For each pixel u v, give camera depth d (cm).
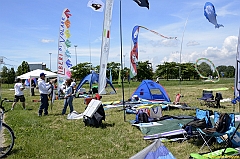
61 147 671
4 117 1144
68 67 1477
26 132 830
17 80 1391
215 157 538
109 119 1031
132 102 1461
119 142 712
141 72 5184
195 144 677
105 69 995
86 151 640
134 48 1298
